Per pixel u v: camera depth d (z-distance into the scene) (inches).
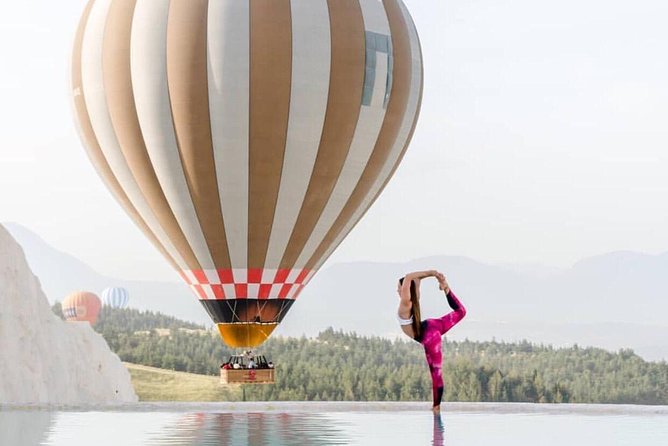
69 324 2728.8
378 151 879.1
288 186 852.6
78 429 435.5
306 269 904.3
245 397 4488.2
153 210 884.0
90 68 872.3
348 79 845.2
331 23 846.5
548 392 4330.7
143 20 853.2
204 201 857.5
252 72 831.1
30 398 2154.3
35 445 373.7
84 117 887.1
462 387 4313.5
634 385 4375.0
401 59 886.4
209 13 839.7
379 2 888.9
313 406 545.3
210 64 833.5
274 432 422.0
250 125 834.8
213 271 887.1
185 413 528.7
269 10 837.8
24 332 2240.4
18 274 2278.5
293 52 832.9
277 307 898.1
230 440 388.8
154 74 843.4
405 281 474.6
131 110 852.6
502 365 4483.3
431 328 485.1
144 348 5017.2
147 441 386.6
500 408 535.8
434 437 404.8
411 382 4370.1
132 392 2822.3
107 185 912.3
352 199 884.0
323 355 4598.9
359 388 4379.9
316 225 877.8
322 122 842.8
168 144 848.9
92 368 2687.0
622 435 413.4
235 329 895.7
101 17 880.9
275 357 4566.9
